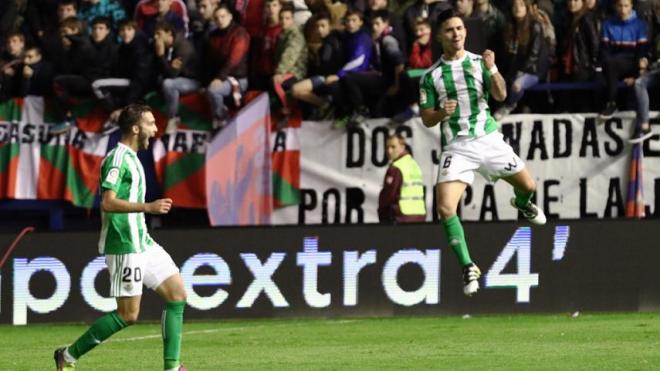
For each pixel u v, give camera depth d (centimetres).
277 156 5075
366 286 4584
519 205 3466
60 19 5338
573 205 4941
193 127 5128
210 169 5059
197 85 5091
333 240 4594
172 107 5066
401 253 4572
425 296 4562
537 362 3116
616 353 3272
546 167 4947
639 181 4881
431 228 4566
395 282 4578
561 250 4547
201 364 3269
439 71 3275
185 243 4600
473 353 3372
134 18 5403
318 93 4997
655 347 3400
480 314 4553
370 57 4962
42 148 5216
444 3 5003
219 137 5053
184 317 4603
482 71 3247
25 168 5216
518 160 3294
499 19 4909
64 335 4241
